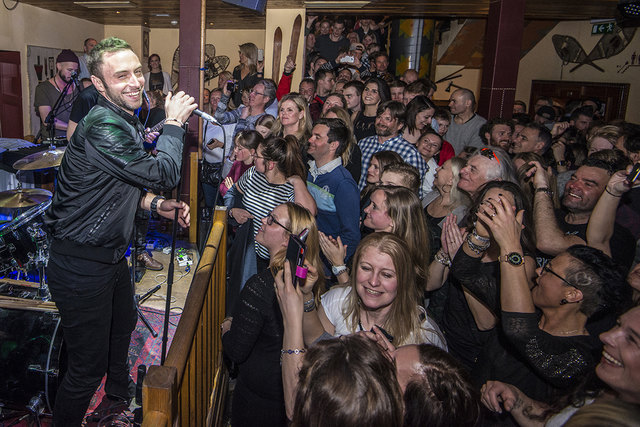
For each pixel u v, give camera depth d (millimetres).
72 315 2195
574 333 1723
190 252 4938
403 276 1794
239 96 7395
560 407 1474
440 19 10266
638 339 1192
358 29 9992
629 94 8930
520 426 1662
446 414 1073
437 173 3096
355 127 5262
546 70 10461
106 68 1979
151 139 2324
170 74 11172
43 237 2943
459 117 5809
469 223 2439
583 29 9641
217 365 2771
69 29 8953
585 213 2748
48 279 2184
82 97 4008
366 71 8555
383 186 2445
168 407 1389
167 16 8977
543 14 8430
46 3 7613
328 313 1995
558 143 4730
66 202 2084
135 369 3080
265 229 2203
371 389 988
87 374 2311
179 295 4027
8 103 7469
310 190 3453
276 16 7926
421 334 1848
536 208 2613
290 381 1554
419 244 2346
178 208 2137
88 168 2031
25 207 3623
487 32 6164
